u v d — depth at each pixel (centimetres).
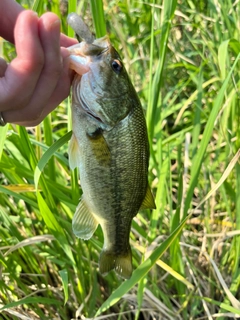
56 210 41
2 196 49
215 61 51
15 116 30
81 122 32
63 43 34
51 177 45
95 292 45
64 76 31
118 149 33
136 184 35
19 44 26
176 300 49
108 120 32
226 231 50
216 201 55
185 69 67
